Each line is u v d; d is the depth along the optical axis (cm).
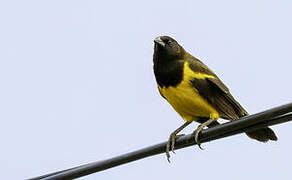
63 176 998
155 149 987
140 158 992
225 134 982
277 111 838
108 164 977
